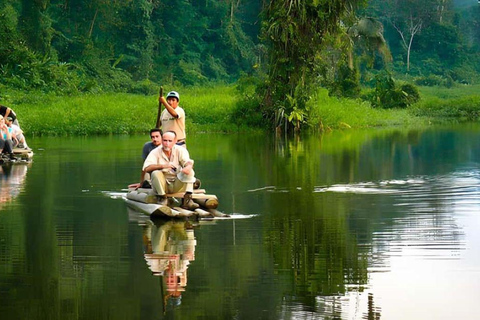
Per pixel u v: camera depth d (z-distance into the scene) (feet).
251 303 23.61
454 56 301.43
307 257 29.09
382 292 24.64
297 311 22.89
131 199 41.42
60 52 197.57
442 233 33.24
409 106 148.97
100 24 213.46
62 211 39.47
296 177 53.21
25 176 53.88
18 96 126.31
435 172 55.62
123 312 22.84
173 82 217.56
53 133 96.63
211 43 244.22
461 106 150.30
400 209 39.52
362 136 93.91
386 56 143.95
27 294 24.62
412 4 298.97
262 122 104.53
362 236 32.86
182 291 24.85
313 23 97.86
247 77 106.63
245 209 40.06
